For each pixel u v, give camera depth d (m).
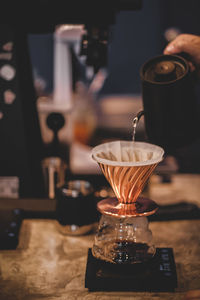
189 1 4.69
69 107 1.48
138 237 0.86
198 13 4.71
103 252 0.87
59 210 1.10
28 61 1.30
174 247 1.04
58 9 1.20
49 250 1.03
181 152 2.08
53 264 0.97
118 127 2.53
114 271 0.86
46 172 1.28
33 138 1.31
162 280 0.86
